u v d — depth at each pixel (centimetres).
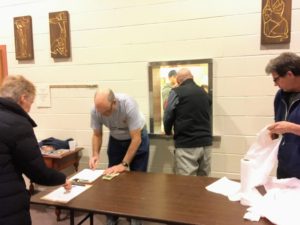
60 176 172
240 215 150
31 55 350
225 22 280
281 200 151
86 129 346
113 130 268
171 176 213
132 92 320
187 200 170
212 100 292
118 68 322
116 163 281
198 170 280
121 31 315
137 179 208
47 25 344
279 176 188
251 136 285
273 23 263
